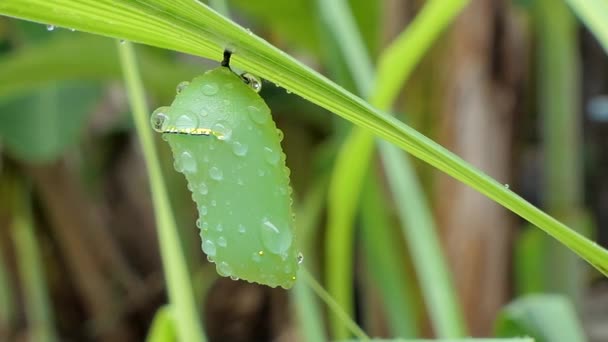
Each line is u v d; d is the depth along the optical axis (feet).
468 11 1.33
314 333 1.06
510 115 1.41
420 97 1.35
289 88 0.57
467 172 0.58
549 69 1.54
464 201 1.35
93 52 1.31
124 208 2.30
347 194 0.94
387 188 1.33
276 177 0.63
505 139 1.40
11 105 1.57
